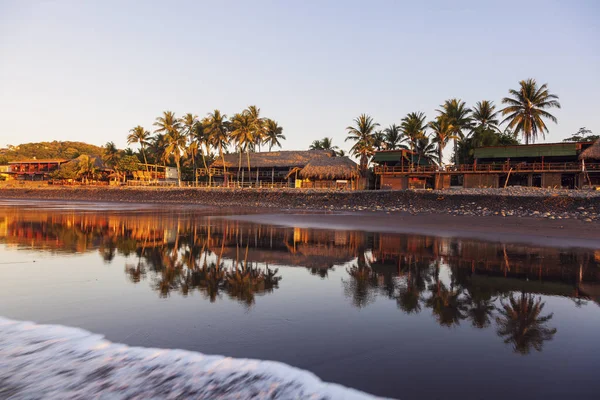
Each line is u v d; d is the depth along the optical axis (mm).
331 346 4922
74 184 75750
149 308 6422
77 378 4078
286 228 20391
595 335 5406
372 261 11211
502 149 43062
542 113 47031
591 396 3746
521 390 3852
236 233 17969
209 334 5285
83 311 6230
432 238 16500
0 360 4469
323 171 51625
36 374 4156
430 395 3750
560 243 14938
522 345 5023
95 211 33562
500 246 14172
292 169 59469
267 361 4480
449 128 50156
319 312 6340
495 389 3869
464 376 4145
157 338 5137
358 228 20562
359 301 7020
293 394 3770
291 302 6902
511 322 5938
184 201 53938
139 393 3799
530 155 41750
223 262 10836
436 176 46375
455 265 10602
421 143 59938
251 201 49125
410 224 22938
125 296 7129
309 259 11484
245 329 5496
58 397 3729
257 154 66875
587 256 12023
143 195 59281
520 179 45000
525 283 8523
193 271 9531
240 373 4188
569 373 4234
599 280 8805
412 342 5090
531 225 21859
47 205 44656
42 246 13195
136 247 13297
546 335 5391
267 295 7371
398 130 62906
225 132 64062
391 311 6445
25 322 5707
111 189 63781
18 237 15539
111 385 3941
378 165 52969
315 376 4125
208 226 21141
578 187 38719
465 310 6531
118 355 4617
